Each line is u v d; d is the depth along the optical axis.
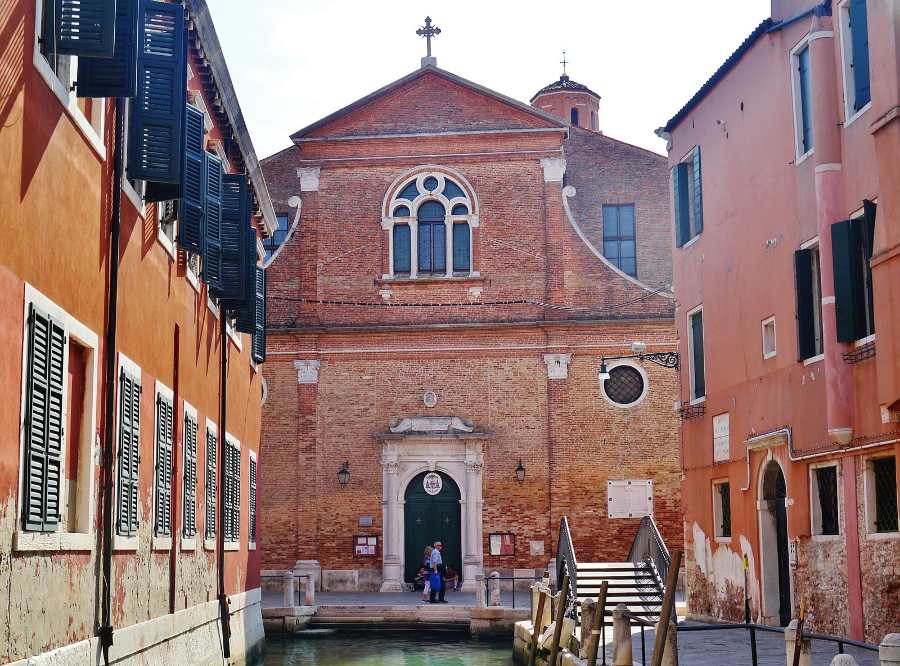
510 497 33.72
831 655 15.13
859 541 16.22
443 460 34.03
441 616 28.02
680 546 33.09
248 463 23.45
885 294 14.85
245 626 21.56
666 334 34.00
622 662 12.48
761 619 19.78
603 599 15.12
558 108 50.84
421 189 35.34
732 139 21.56
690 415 23.75
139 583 13.29
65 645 10.33
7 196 8.94
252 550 23.61
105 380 11.87
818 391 17.58
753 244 20.44
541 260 34.78
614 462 33.59
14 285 9.10
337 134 35.72
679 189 24.66
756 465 20.17
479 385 34.25
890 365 14.69
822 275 16.97
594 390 33.97
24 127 9.37
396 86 35.72
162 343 14.84
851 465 16.48
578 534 33.31
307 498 34.06
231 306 19.62
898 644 8.50
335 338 34.69
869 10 15.40
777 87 19.39
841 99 16.94
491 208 35.16
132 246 13.13
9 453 8.92
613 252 36.38
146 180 12.70
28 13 9.46
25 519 9.23
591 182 36.75
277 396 34.66
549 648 18.73
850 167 16.66
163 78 12.72
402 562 33.72
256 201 22.95
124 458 12.50
